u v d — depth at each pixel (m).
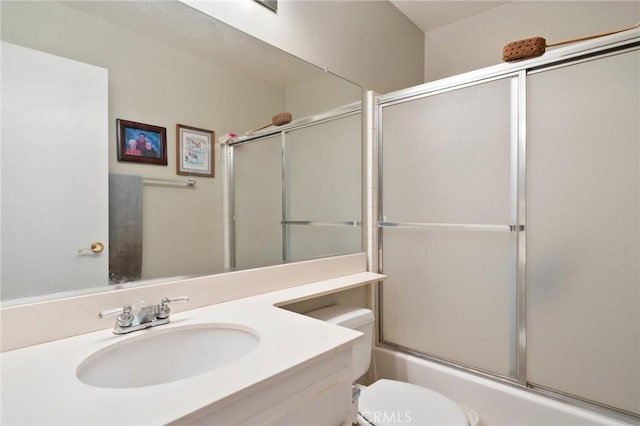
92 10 0.91
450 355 1.64
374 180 1.90
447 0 2.09
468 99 1.57
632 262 1.18
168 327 0.87
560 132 1.32
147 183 1.00
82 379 0.69
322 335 0.81
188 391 0.56
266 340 0.77
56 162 0.84
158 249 1.02
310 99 1.54
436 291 1.69
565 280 1.31
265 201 1.34
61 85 0.85
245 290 1.20
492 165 1.50
